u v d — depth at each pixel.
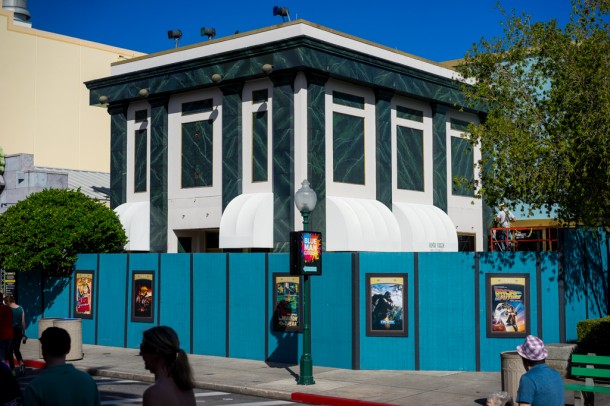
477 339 19.36
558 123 20.59
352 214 26.44
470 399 15.53
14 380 7.08
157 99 30.75
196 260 23.14
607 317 18.36
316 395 16.02
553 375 7.39
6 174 34.53
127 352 23.77
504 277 19.38
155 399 5.25
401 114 30.30
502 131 20.97
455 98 31.88
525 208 33.88
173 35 32.28
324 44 26.27
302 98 26.50
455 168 32.78
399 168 29.97
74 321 22.05
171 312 23.66
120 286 25.19
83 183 40.03
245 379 18.23
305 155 26.41
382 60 28.36
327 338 20.14
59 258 26.44
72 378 5.95
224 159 28.36
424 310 19.53
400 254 19.66
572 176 20.14
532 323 19.28
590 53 19.92
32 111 44.09
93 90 32.59
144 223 30.72
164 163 30.52
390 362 19.53
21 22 46.09
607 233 22.28
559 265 19.41
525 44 22.39
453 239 30.06
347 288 19.81
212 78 27.97
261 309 21.59
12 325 17.77
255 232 26.44
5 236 26.64
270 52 26.58
